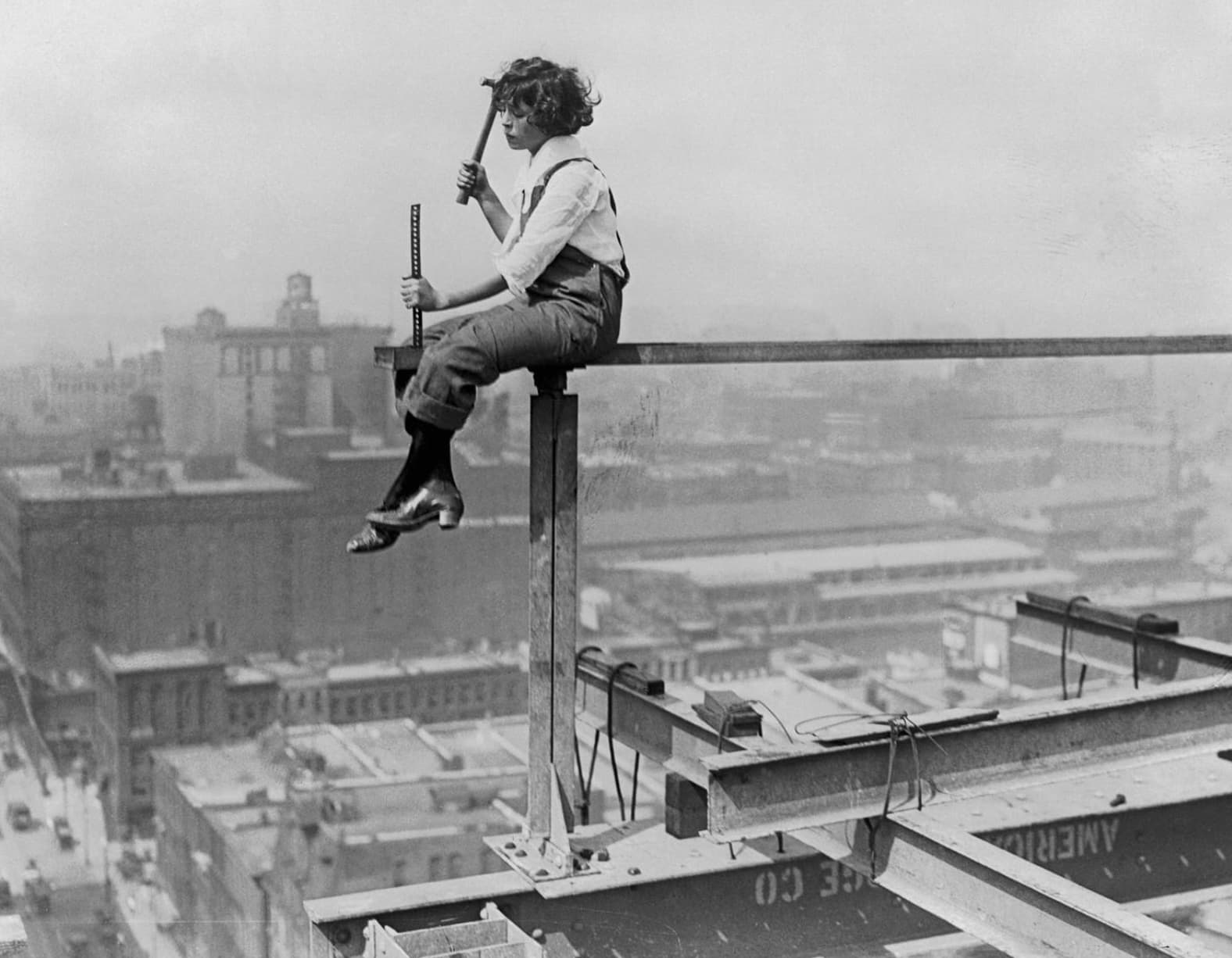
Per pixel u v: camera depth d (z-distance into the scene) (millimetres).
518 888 3822
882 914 4332
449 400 3428
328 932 3607
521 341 3461
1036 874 3250
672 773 4293
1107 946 3041
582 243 3564
